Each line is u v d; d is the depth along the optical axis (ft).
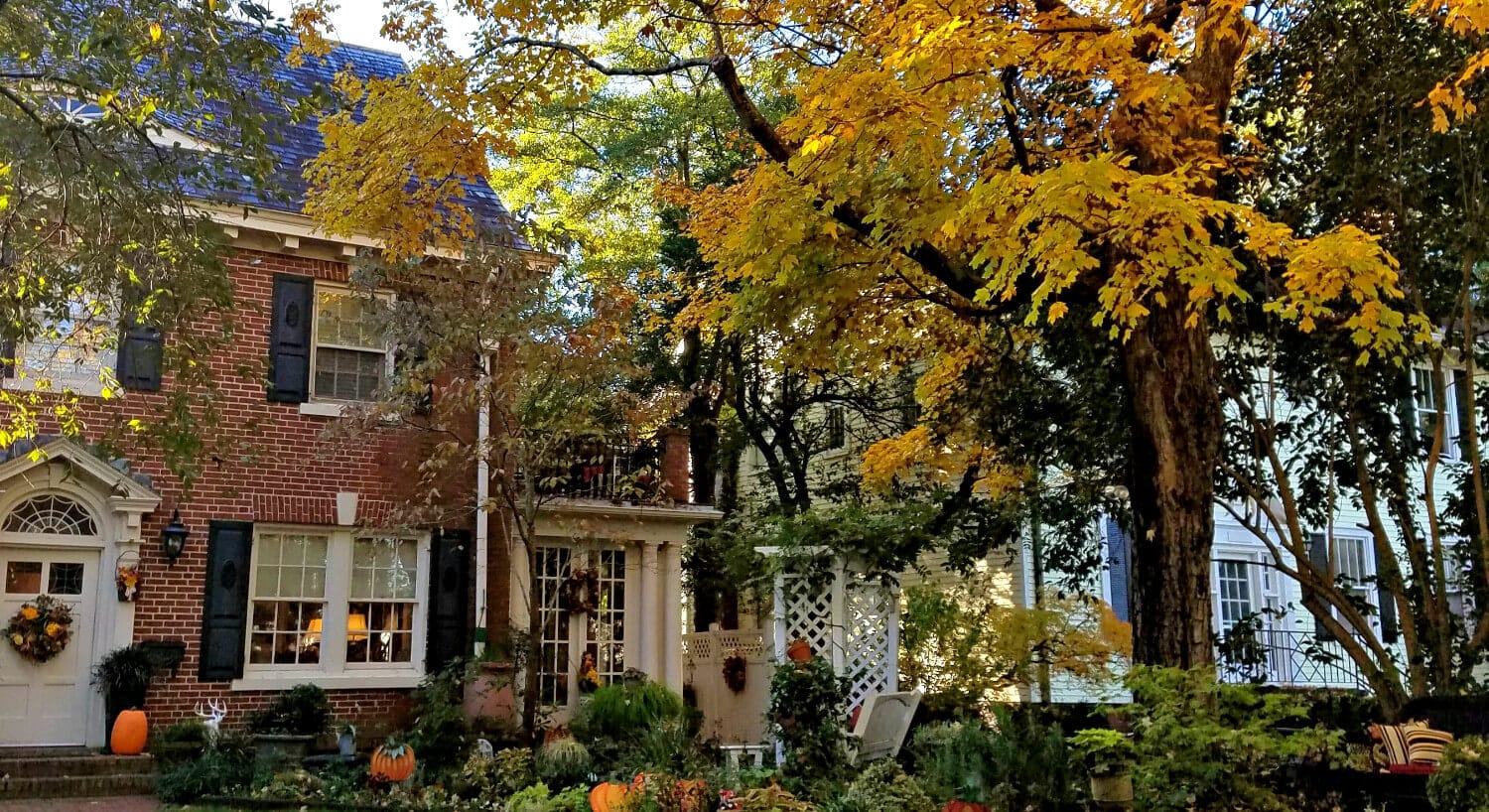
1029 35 28.81
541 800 33.68
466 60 34.91
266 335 50.11
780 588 45.24
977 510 52.75
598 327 48.57
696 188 68.49
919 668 50.37
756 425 69.26
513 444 46.85
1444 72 36.04
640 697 47.14
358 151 36.40
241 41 35.60
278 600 49.16
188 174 37.68
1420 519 61.52
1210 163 31.78
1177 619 29.86
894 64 27.20
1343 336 39.52
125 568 45.52
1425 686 41.29
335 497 50.29
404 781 39.91
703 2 34.73
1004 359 45.27
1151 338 31.22
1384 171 37.83
